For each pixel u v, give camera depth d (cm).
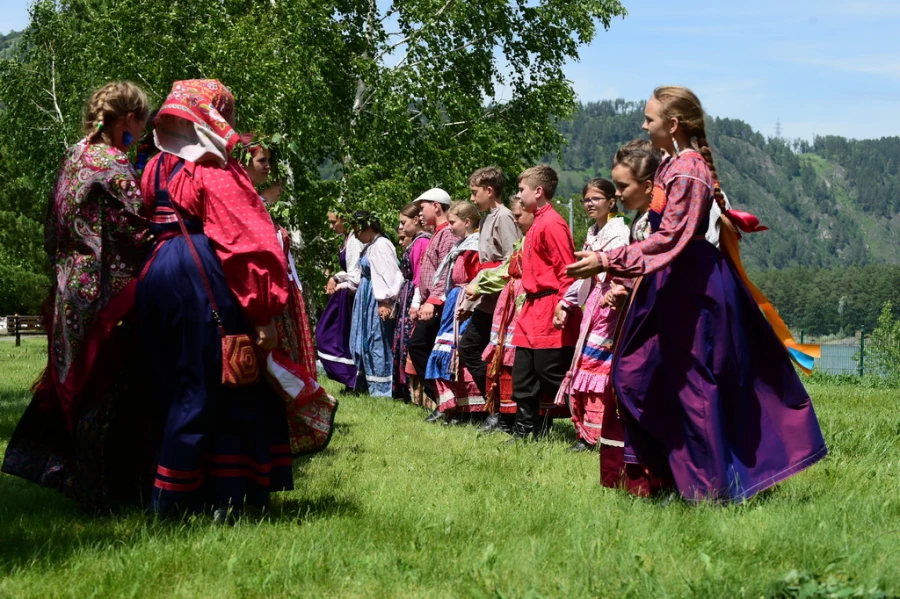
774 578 300
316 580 319
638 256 411
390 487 486
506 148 2448
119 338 416
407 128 2309
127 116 423
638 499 432
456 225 830
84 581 318
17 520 412
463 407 811
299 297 446
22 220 4006
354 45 2378
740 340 423
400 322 976
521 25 2589
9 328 3434
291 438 433
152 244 407
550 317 682
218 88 417
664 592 290
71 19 2962
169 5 2142
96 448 416
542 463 562
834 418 718
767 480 417
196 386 392
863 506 397
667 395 429
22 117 2948
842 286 15875
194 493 401
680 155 429
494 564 328
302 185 2114
